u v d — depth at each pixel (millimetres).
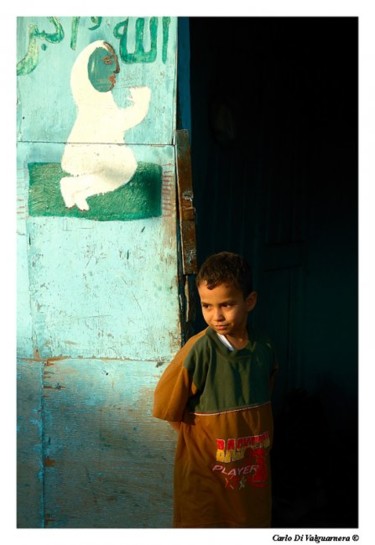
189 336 2482
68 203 2422
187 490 2113
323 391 4434
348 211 4336
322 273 4430
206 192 3232
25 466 2520
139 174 2371
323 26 4227
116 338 2438
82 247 2430
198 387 2076
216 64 3352
